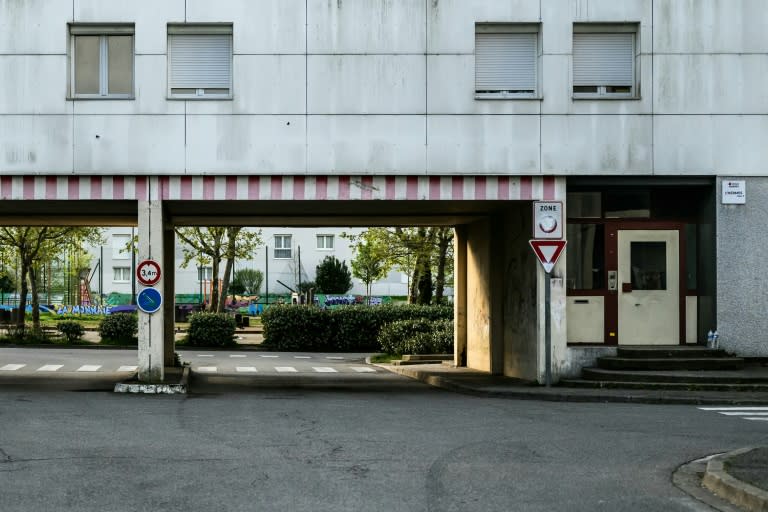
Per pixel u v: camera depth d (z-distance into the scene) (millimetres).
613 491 7863
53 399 15430
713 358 18141
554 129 18328
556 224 18188
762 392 16312
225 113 18062
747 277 18625
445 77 18250
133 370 25312
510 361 21125
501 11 18344
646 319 19109
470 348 24766
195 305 55125
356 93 18172
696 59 18562
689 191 19281
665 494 7770
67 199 17875
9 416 12633
